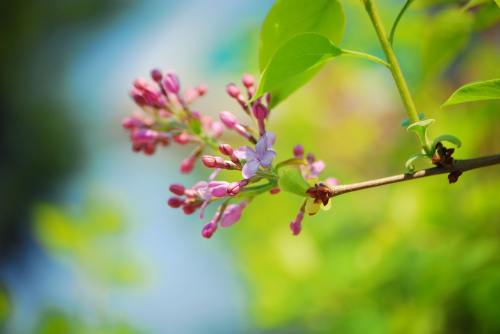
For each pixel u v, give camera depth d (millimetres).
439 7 631
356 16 663
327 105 804
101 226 740
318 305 657
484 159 450
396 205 654
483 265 600
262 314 681
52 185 2076
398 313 615
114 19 2205
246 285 792
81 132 2137
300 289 667
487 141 658
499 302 587
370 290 641
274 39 485
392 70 466
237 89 500
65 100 2215
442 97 676
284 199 754
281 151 806
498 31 657
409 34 649
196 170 1066
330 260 666
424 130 453
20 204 2004
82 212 753
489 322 590
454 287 597
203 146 523
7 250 1878
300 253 680
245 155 470
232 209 485
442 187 646
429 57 568
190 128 519
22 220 1966
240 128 498
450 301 602
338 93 802
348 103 802
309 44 458
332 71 800
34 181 2045
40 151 2084
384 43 467
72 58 2285
